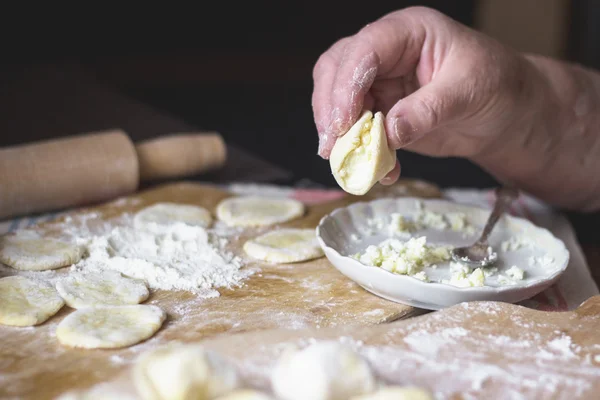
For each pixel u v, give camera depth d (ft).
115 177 2.66
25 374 1.68
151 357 1.51
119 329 1.82
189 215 2.47
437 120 2.03
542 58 2.67
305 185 3.14
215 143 2.98
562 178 2.70
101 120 3.71
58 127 3.60
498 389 1.60
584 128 2.64
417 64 2.24
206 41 7.79
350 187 1.94
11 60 6.97
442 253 2.12
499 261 2.14
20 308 1.88
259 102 6.69
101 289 1.98
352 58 2.05
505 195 2.38
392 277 1.88
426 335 1.73
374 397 1.44
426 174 4.61
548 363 1.67
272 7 7.74
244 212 2.50
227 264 2.16
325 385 1.45
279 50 7.90
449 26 2.21
